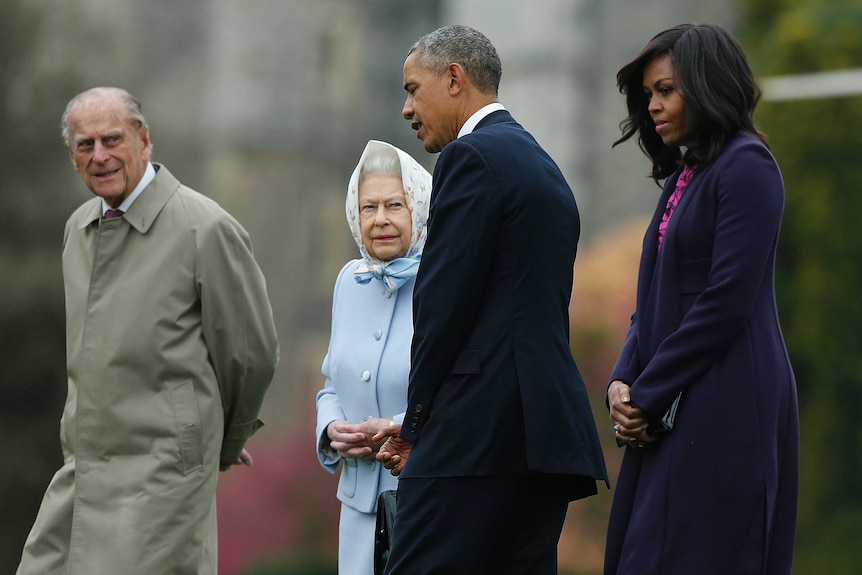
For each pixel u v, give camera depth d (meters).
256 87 148.12
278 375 140.62
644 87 16.05
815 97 74.25
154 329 17.97
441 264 14.24
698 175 15.73
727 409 15.01
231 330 18.20
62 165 85.88
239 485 84.69
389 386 16.64
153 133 136.50
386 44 156.62
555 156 117.88
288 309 147.75
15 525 76.62
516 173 14.46
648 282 16.17
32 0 87.56
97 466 17.97
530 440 14.07
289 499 84.50
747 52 82.25
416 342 14.36
